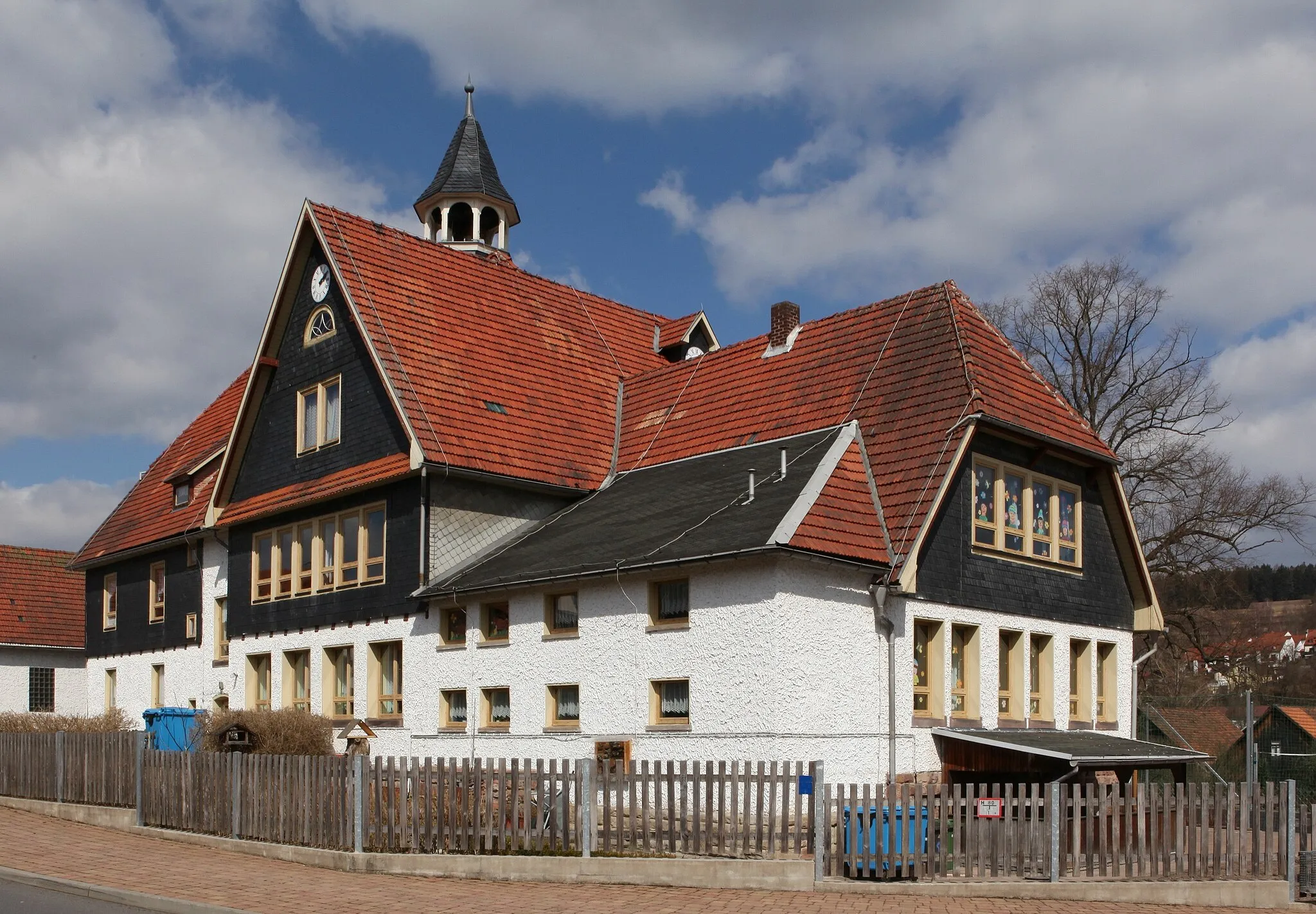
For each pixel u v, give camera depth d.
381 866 16.02
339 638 25.94
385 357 25.19
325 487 26.48
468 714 22.59
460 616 23.36
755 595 18.28
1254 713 34.47
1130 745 20.98
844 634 18.89
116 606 36.47
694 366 28.89
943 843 15.09
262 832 17.88
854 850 14.98
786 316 27.06
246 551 29.53
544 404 27.56
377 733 24.47
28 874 15.23
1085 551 24.19
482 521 24.77
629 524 22.25
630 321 33.59
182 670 32.50
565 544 22.58
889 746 19.16
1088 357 41.84
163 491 36.06
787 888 14.79
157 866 16.30
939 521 20.56
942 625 20.38
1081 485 24.27
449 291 28.50
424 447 23.78
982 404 20.94
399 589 24.34
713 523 20.09
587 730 20.34
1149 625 25.12
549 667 21.20
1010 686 22.00
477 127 37.00
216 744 21.95
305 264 28.64
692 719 18.83
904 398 22.34
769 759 17.66
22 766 23.83
